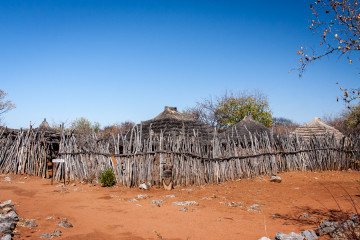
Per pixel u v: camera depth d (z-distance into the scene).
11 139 15.19
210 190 11.44
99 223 6.62
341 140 17.62
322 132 21.48
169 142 12.38
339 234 5.28
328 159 16.98
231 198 9.79
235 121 38.59
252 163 14.94
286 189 11.66
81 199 9.20
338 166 17.08
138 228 6.31
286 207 8.38
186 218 7.07
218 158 13.57
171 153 11.84
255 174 14.83
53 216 6.89
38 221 6.42
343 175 15.36
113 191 10.94
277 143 16.41
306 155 16.75
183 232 6.07
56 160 12.11
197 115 40.88
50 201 8.59
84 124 32.16
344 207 7.91
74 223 6.55
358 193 10.12
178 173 12.05
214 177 13.31
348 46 5.93
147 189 11.10
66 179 13.48
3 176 13.57
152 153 11.85
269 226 6.48
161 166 11.63
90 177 12.82
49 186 11.62
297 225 6.51
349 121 27.86
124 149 12.21
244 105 38.41
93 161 13.03
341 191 10.73
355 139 17.89
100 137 14.14
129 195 10.14
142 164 11.80
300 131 22.11
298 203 8.87
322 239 5.38
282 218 7.16
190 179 12.41
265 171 15.27
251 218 7.17
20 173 14.41
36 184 12.05
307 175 15.28
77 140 14.02
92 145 13.24
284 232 6.03
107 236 5.77
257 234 5.93
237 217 7.25
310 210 7.88
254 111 37.41
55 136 14.90
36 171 14.35
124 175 11.97
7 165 14.53
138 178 11.80
